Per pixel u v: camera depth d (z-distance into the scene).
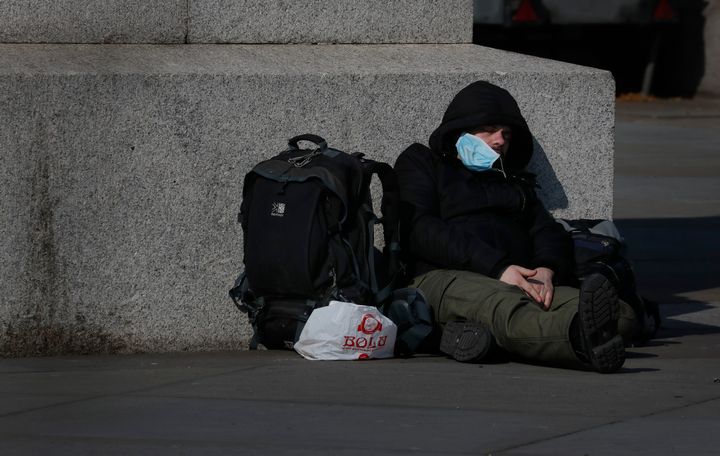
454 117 17.86
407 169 18.08
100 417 13.44
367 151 18.48
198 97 17.66
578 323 15.75
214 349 18.06
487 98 17.78
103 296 17.56
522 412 13.67
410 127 18.64
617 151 48.88
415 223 17.61
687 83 72.12
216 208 17.89
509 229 17.95
